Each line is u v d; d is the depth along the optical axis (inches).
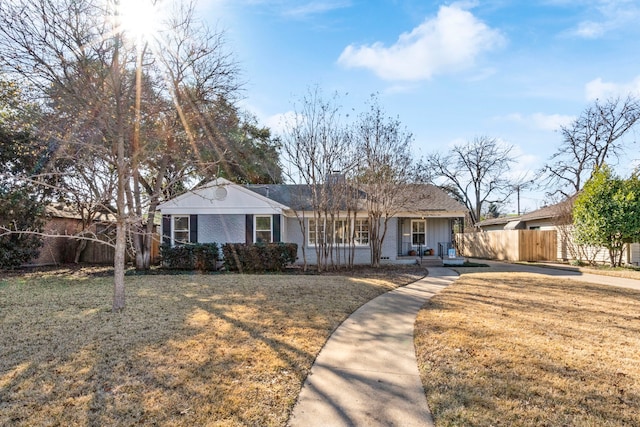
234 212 598.5
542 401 129.6
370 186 553.9
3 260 520.7
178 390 136.7
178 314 247.3
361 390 138.6
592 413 121.6
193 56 433.7
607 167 587.8
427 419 118.3
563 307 278.1
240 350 178.1
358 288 357.7
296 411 123.3
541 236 765.9
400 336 205.0
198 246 538.6
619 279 440.8
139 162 320.8
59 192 508.1
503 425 114.9
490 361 165.8
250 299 299.1
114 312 252.4
